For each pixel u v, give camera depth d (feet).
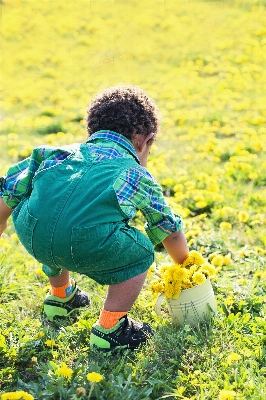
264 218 16.05
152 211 9.96
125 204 9.43
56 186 9.50
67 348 10.12
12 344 10.13
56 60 37.52
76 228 9.20
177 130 25.53
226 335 10.09
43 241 9.45
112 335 9.93
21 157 22.89
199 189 18.58
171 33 40.16
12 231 15.99
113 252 9.34
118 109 10.19
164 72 34.40
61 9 47.29
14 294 12.44
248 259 13.33
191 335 10.31
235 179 19.39
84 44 40.45
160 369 9.55
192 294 10.43
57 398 8.74
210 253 13.97
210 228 15.66
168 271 10.50
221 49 36.24
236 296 11.59
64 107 29.86
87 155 9.74
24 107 30.27
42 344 10.26
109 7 46.68
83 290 12.25
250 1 42.45
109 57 36.14
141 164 10.69
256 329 10.43
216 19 39.88
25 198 10.14
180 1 45.42
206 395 8.79
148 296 11.81
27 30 43.65
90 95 31.37
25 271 13.35
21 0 49.21
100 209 9.29
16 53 39.45
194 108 28.48
